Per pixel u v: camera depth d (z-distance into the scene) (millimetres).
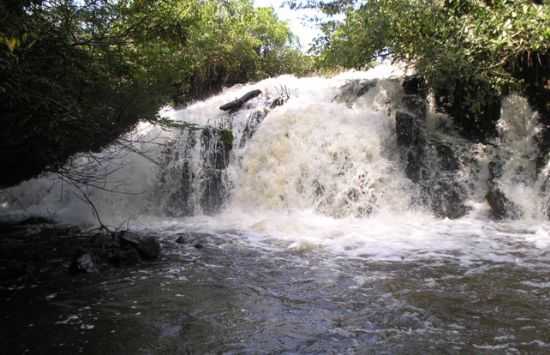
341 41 13156
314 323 4234
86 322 4309
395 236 7844
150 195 11320
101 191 11266
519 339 3814
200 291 5152
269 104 13289
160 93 8211
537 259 6242
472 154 10125
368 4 12281
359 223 9086
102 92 6672
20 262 6211
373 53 12586
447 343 3770
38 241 7914
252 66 21219
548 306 4512
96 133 6746
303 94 13922
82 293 5117
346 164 10547
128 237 6730
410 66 12688
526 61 10648
